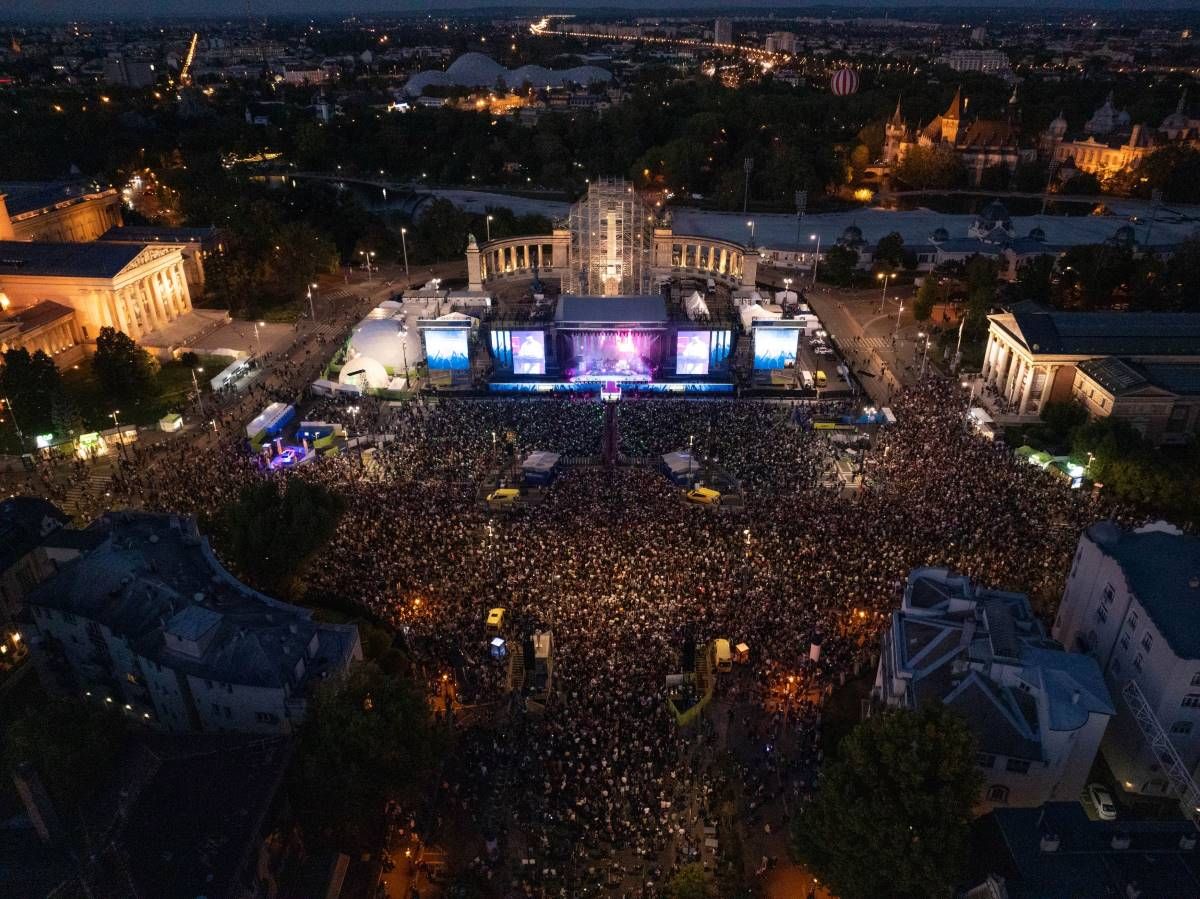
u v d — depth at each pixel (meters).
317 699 65.94
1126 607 73.94
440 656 84.06
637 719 75.69
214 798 57.97
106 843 55.03
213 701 71.50
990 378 156.50
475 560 96.31
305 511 90.50
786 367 156.50
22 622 79.25
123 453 128.25
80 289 162.75
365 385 153.50
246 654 70.25
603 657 82.38
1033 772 65.25
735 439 130.12
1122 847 54.09
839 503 108.19
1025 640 70.44
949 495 108.19
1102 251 184.38
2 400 136.38
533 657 79.62
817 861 59.91
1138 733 70.56
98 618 74.88
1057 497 109.12
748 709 78.81
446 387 159.50
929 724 58.16
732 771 72.56
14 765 57.53
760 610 87.75
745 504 110.00
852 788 58.34
